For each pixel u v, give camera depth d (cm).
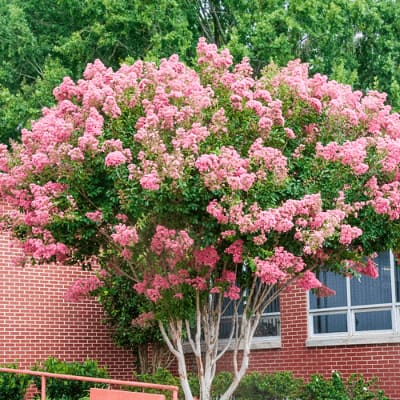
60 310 1941
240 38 2214
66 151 1095
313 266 1218
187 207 1077
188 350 1959
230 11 2352
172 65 1211
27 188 1176
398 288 1667
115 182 1083
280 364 1842
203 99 1113
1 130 2309
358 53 2388
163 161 1046
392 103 2195
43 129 1173
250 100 1141
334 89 1198
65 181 1119
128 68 1220
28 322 1878
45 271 1922
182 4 2292
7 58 2412
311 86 1208
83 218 1121
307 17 2189
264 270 1078
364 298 1717
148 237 1174
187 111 1100
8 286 1853
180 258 1162
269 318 1908
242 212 1062
